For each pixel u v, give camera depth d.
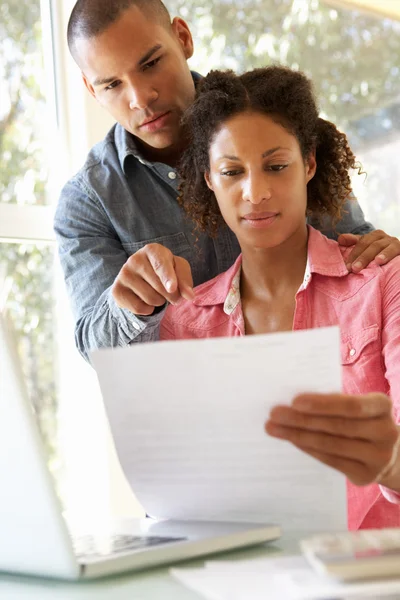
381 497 1.21
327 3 2.82
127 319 1.42
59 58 2.34
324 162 1.50
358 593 0.60
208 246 1.71
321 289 1.35
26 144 2.28
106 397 0.86
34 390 2.26
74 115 2.34
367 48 2.94
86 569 0.72
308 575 0.65
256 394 0.80
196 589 0.65
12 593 0.73
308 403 0.78
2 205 2.17
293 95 1.34
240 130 1.29
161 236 1.73
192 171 1.54
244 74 1.39
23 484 0.73
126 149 1.74
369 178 2.91
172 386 0.82
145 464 0.89
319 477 0.84
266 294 1.38
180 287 1.17
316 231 1.41
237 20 2.60
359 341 1.27
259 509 0.88
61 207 1.81
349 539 0.70
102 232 1.76
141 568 0.76
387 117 2.99
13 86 2.26
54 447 2.30
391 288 1.29
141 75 1.61
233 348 0.79
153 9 1.65
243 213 1.30
